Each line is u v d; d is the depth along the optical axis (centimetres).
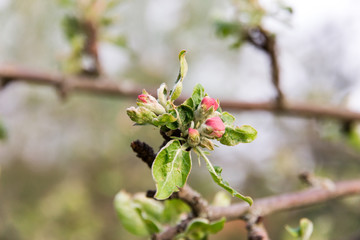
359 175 555
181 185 118
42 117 830
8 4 673
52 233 759
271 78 273
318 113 294
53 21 673
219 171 119
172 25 776
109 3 299
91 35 296
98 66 298
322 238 473
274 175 712
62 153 876
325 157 577
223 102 278
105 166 862
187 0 762
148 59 780
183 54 122
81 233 767
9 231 743
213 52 782
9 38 689
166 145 121
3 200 797
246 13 255
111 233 827
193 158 812
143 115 119
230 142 126
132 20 746
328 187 209
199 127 126
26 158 866
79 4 296
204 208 156
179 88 122
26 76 289
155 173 118
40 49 688
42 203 802
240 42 265
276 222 661
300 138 654
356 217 479
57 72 298
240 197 110
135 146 123
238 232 820
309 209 513
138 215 168
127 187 871
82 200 797
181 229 155
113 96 303
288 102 284
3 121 292
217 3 717
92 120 823
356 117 302
